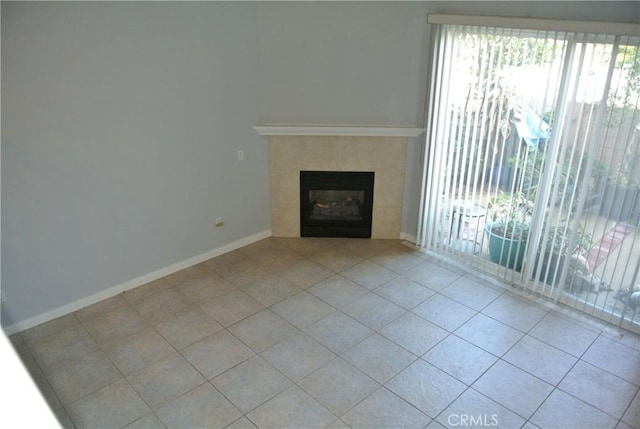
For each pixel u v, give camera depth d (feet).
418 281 14.11
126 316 12.43
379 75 14.58
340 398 9.77
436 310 12.73
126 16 11.45
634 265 11.34
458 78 13.29
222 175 14.97
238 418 9.28
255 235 16.70
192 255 14.99
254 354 11.06
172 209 13.99
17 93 10.23
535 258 13.25
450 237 15.21
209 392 9.92
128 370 10.52
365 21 14.03
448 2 12.86
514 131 12.56
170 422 9.19
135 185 12.91
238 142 15.07
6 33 9.78
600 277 12.07
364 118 15.20
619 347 11.29
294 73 14.87
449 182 14.58
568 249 12.34
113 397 9.77
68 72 10.85
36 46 10.23
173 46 12.56
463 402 9.66
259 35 14.48
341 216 16.94
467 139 13.62
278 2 14.08
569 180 11.80
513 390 9.98
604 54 10.46
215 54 13.56
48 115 10.81
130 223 13.14
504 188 13.29
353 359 10.89
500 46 12.12
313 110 15.28
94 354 11.02
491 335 11.72
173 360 10.85
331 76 14.79
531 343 11.43
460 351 11.15
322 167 15.96
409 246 16.30
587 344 11.39
